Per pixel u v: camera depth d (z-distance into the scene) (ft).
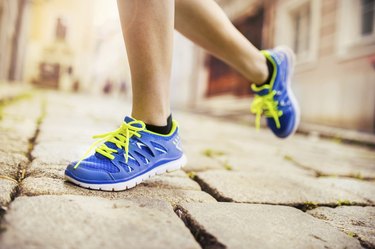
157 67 3.51
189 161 5.90
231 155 7.28
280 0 23.63
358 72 16.57
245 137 11.76
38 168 4.00
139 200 3.26
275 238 2.79
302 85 20.93
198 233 2.81
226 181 4.54
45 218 2.54
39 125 7.73
